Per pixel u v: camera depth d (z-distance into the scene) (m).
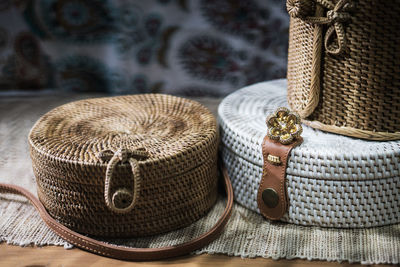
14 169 1.08
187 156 0.82
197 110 1.00
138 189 0.76
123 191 0.77
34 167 0.87
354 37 0.79
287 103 1.03
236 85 1.48
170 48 1.46
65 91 1.55
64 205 0.83
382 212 0.83
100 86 1.53
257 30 1.40
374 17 0.76
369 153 0.79
